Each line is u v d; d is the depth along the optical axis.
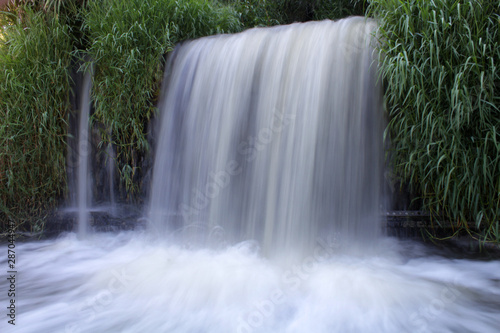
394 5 2.64
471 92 2.39
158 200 3.65
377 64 2.73
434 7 2.50
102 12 3.83
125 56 3.60
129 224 3.76
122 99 3.65
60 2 3.93
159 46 3.71
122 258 3.18
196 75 3.66
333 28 3.09
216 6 4.99
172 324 2.06
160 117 3.74
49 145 3.79
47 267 3.01
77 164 3.96
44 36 3.81
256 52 3.39
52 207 3.90
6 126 3.70
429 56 2.49
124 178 3.71
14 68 3.78
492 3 2.42
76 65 4.00
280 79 3.19
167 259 2.97
